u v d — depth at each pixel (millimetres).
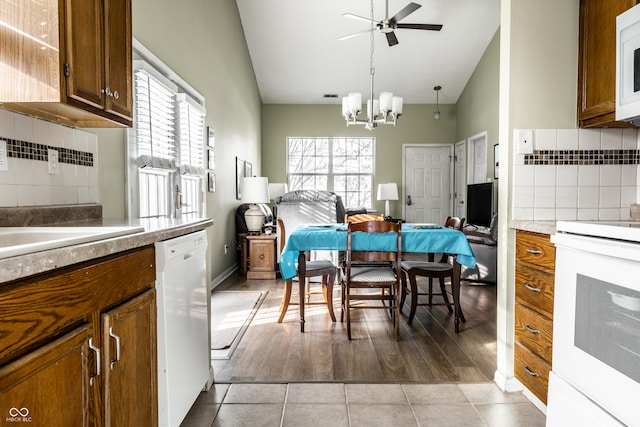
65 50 1303
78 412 980
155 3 2953
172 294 1564
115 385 1149
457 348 2771
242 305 3848
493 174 6445
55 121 1800
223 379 2303
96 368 1061
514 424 1842
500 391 2156
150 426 1397
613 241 1400
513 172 2166
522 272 2088
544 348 1878
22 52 1274
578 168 2170
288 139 8328
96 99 1499
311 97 8078
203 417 1911
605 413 1399
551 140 2156
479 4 5734
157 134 3012
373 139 8328
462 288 4602
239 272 5543
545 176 2166
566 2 2133
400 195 8305
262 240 5094
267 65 7109
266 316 3525
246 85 6574
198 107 3859
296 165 8375
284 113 8273
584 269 1517
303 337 2988
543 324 1884
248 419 1896
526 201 2172
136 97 2660
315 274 3205
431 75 7363
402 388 2191
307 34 6359
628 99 1722
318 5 5770
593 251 1445
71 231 1345
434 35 6344
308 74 7352
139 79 2699
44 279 861
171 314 1551
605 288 1406
